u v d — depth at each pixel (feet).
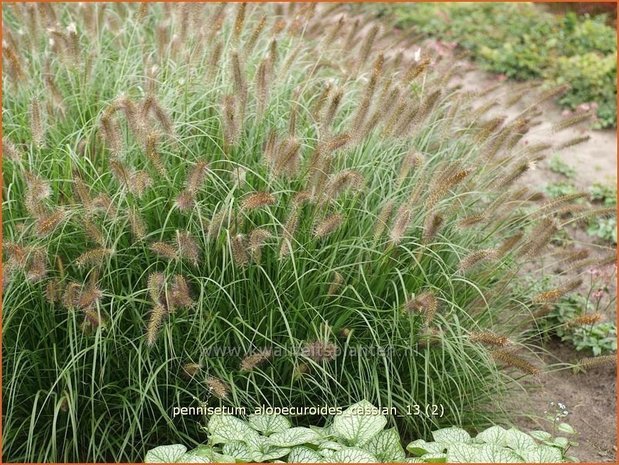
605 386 14.94
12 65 13.33
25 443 11.74
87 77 14.60
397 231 11.37
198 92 14.26
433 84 15.83
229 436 10.46
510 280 13.56
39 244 11.84
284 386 12.09
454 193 13.41
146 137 11.80
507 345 12.31
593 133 24.58
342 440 10.61
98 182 12.61
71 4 19.36
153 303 11.50
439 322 12.26
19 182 12.96
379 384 12.44
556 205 13.89
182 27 14.82
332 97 12.24
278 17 18.24
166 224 12.35
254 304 12.08
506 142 14.17
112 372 12.10
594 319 13.28
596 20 31.81
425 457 10.07
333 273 12.12
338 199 12.73
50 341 12.03
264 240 11.77
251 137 13.17
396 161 13.96
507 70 27.14
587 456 13.03
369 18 20.61
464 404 12.83
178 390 11.98
